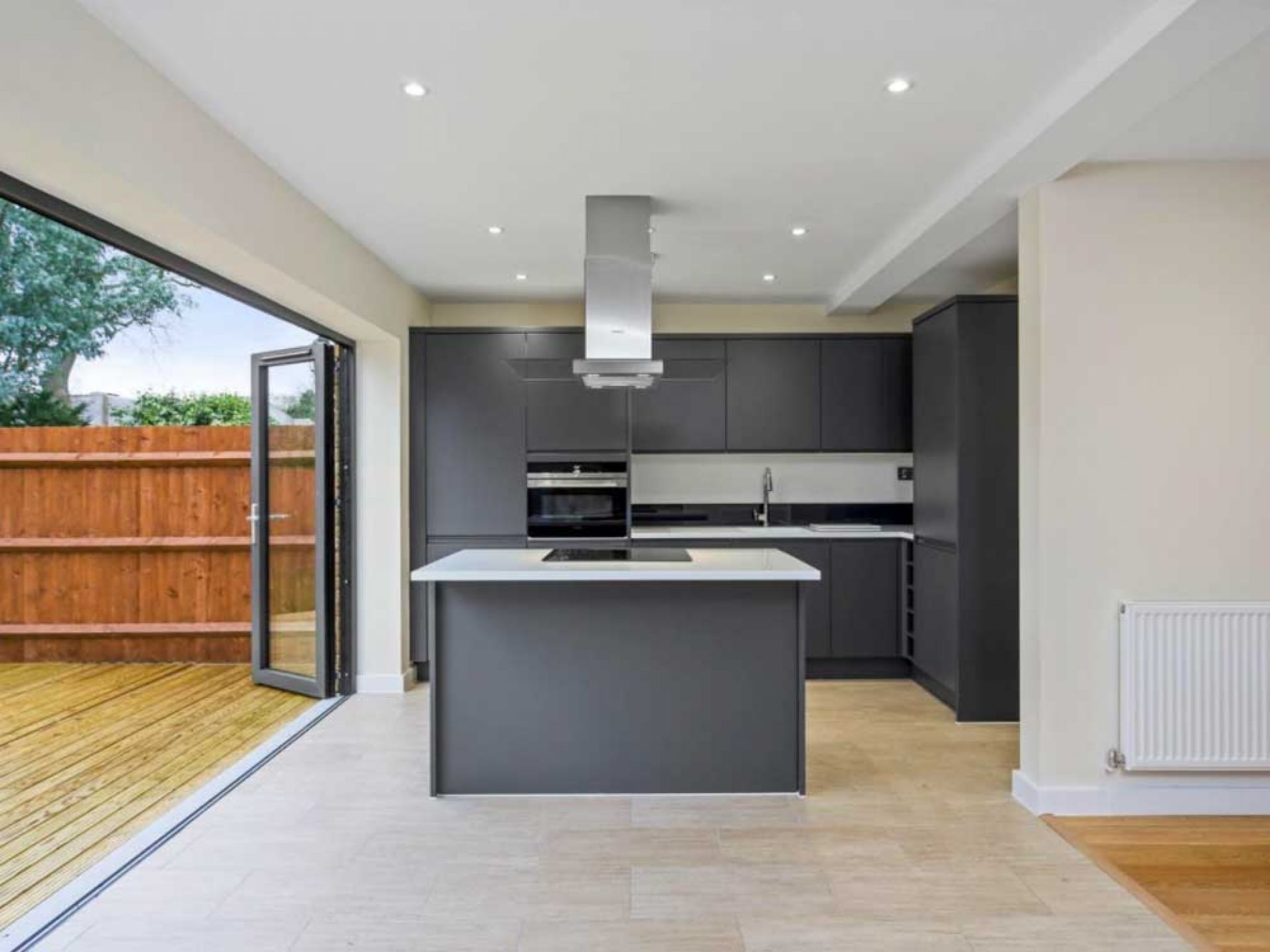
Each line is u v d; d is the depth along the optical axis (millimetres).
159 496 4965
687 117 2430
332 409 4234
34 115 1665
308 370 4312
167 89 2158
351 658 4285
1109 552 2756
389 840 2523
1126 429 2750
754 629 2914
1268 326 2758
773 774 2914
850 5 1833
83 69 1813
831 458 5285
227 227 2496
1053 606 2758
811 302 5188
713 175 2914
